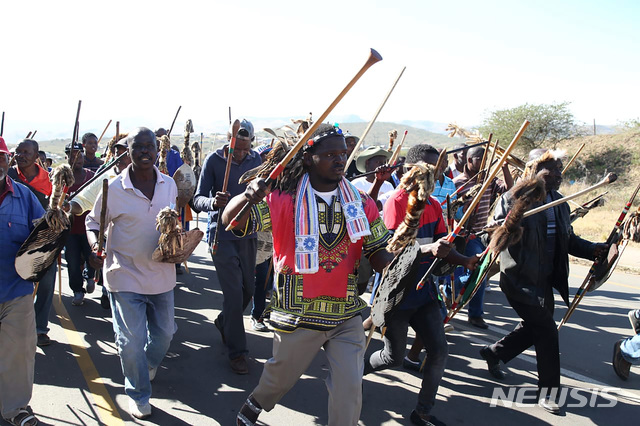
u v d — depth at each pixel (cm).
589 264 1030
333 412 285
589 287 441
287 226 289
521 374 486
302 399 417
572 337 596
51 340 513
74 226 607
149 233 372
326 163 283
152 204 375
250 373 459
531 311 403
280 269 292
